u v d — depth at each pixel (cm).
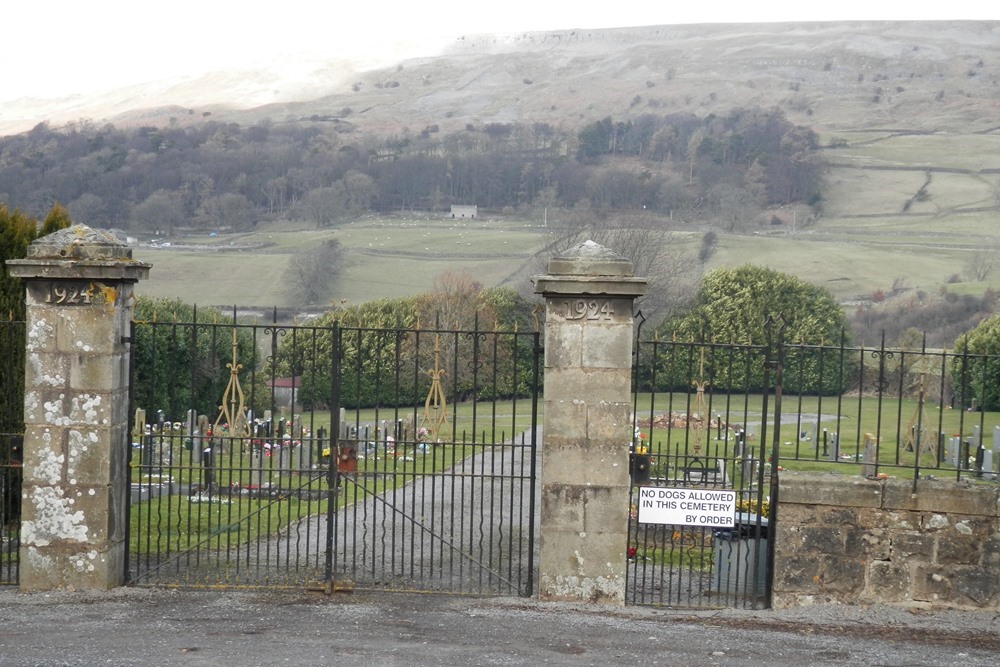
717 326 3694
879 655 845
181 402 2156
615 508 962
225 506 1514
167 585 1010
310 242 7469
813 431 2498
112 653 806
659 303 3759
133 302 1027
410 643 846
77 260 949
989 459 1897
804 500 956
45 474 974
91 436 972
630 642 862
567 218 6681
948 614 943
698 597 1033
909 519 948
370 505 1567
